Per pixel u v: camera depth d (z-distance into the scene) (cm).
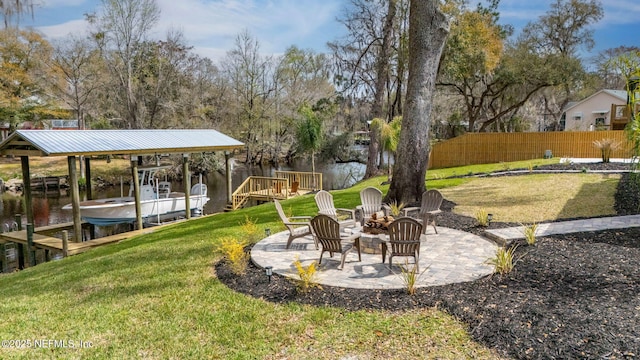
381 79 2178
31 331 418
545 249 564
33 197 2367
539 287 429
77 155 1026
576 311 362
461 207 932
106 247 915
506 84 2381
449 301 411
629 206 802
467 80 2391
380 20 2270
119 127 3247
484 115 3192
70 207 1266
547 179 1223
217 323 402
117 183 2778
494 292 426
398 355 327
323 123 2675
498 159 2139
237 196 1717
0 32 2667
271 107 3441
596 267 471
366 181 1981
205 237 795
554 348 310
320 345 349
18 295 555
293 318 401
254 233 782
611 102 3148
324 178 2892
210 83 3347
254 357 338
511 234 662
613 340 310
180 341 373
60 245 1001
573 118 3462
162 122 3008
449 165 2220
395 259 571
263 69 3431
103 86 2981
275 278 512
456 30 2033
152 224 1362
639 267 460
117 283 558
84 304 488
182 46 3102
